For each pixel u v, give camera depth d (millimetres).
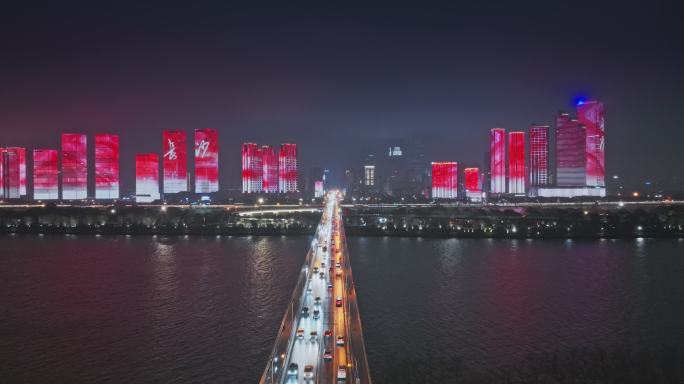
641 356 184000
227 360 186000
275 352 152750
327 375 136000
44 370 179625
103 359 187750
